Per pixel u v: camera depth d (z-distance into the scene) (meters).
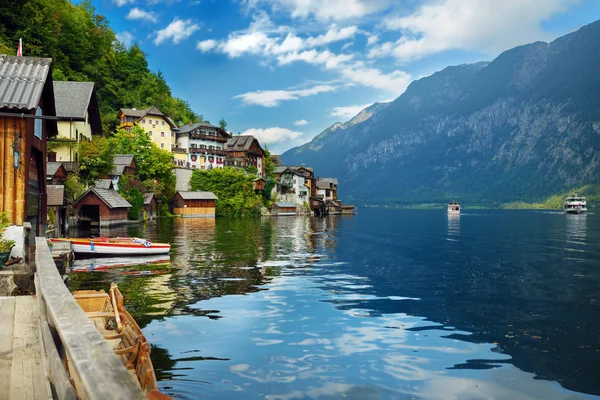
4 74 15.78
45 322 5.82
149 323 14.58
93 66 107.81
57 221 37.53
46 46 82.75
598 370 11.05
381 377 10.49
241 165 134.00
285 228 69.31
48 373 4.76
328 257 33.91
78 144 62.25
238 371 10.59
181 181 109.06
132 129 98.50
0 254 13.62
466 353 12.20
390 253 37.44
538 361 11.66
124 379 2.43
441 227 82.31
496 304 18.23
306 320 15.32
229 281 22.59
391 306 17.70
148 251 31.69
